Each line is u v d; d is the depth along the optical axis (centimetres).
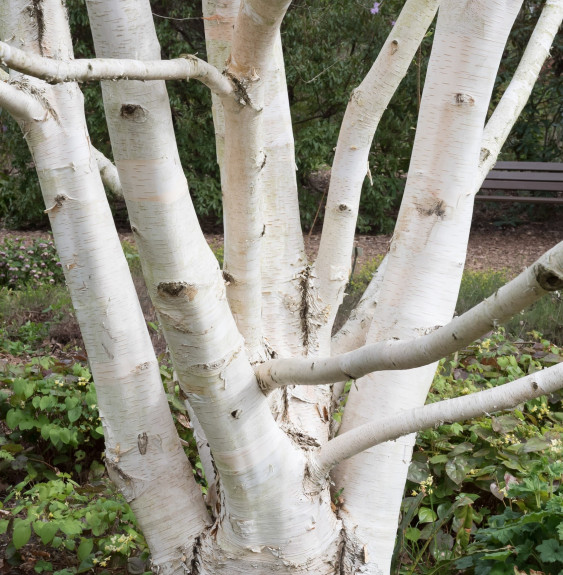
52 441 341
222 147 194
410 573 246
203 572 191
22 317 638
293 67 976
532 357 432
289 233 209
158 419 192
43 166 172
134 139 145
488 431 304
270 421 175
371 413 195
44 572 285
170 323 157
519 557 234
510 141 1097
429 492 273
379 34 988
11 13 169
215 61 189
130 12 149
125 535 266
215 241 984
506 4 177
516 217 1082
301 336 210
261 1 132
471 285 677
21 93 162
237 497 176
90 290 180
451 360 403
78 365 383
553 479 274
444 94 184
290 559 184
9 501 342
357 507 195
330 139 1009
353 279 704
